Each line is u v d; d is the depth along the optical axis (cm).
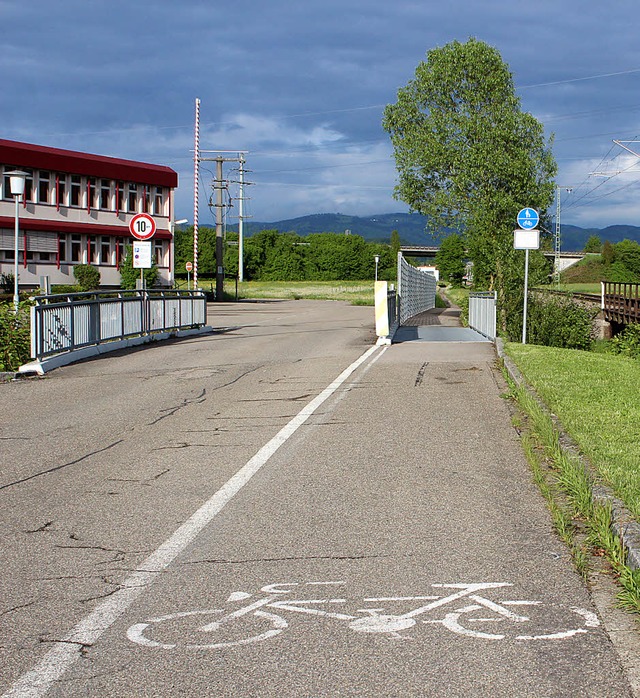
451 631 421
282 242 18238
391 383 1339
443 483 720
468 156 4925
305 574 504
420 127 5366
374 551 545
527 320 2941
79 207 5425
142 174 5756
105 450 874
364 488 707
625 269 14575
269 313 4431
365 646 405
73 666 387
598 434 852
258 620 437
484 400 1164
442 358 1709
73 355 1728
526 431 924
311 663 387
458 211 5012
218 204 7106
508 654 395
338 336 2444
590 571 504
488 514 628
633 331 2975
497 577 496
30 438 942
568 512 622
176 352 1938
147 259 2222
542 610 446
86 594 475
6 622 437
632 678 370
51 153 5172
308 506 654
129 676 376
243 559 532
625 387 1220
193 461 817
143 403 1185
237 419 1044
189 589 482
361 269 18400
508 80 5225
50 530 598
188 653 399
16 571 515
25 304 1767
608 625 427
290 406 1134
